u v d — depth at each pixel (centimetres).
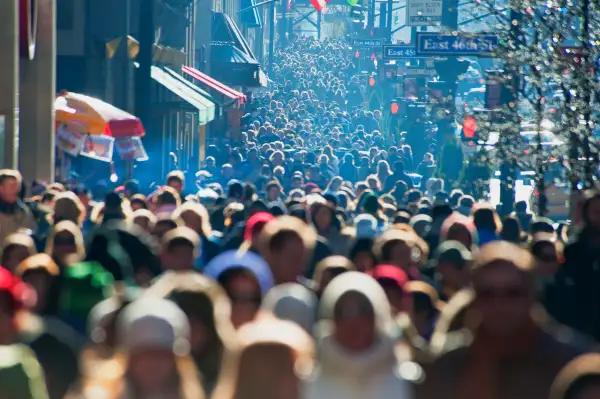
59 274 2169
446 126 8169
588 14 5097
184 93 10356
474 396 1536
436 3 10844
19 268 2273
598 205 2452
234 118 13562
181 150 12162
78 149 6419
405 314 2139
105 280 2098
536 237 2645
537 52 5300
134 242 2525
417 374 1572
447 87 9431
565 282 2455
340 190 5666
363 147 13200
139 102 6788
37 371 1617
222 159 9012
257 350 1462
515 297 1512
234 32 15875
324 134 16312
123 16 8106
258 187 7131
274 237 2303
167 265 2416
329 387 1554
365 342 1558
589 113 5044
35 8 6366
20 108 6625
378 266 2383
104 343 1827
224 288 1952
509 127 5550
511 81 5538
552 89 5338
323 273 2297
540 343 1530
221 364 1769
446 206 3569
